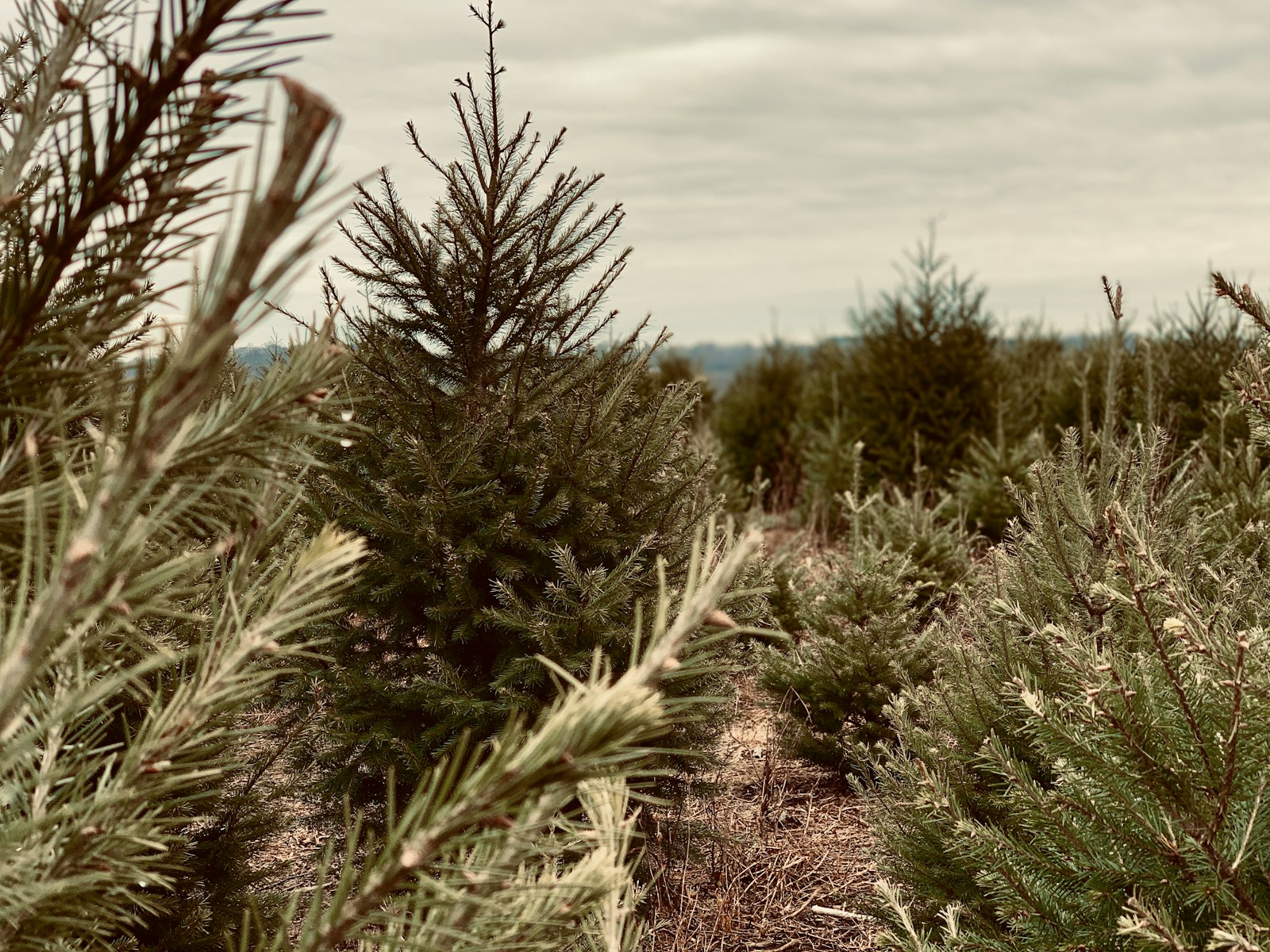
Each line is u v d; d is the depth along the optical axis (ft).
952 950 6.93
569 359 12.02
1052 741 6.03
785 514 33.73
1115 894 6.02
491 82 10.59
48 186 3.46
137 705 5.23
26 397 3.50
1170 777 5.44
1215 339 26.53
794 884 12.16
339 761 10.84
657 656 2.81
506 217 11.08
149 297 3.38
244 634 3.78
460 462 10.64
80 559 2.52
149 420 2.51
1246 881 5.59
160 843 3.47
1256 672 5.42
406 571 10.44
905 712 10.34
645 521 11.55
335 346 3.41
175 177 3.30
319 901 3.14
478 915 3.49
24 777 3.53
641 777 11.06
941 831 8.55
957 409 31.35
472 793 2.86
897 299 32.83
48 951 3.30
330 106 2.38
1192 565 10.69
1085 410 12.93
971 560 20.24
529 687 10.77
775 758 15.49
